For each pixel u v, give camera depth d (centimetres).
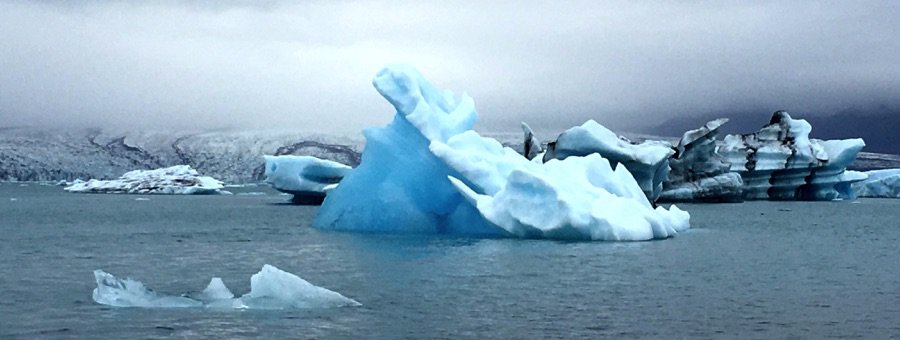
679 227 3881
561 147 4994
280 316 1631
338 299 1758
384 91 3369
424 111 3331
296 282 1736
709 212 5706
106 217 5253
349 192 3566
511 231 3097
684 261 2614
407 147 3450
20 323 1575
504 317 1695
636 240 3136
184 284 2150
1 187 14250
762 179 7275
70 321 1587
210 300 1772
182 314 1638
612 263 2530
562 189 3155
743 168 7150
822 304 1870
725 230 4078
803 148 7188
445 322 1634
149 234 3812
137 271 2400
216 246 3167
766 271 2442
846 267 2572
